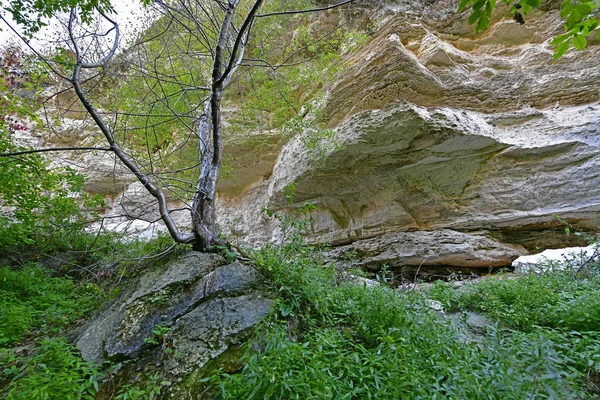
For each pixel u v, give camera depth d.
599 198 6.22
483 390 1.95
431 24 9.69
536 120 7.54
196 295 3.42
